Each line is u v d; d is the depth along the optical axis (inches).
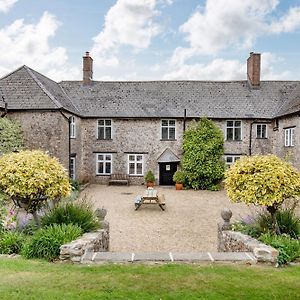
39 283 226.2
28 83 927.0
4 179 349.1
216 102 1129.4
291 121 936.9
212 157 1038.4
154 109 1107.3
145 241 487.8
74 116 1029.8
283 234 333.4
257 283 231.1
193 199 862.5
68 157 949.8
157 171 1115.3
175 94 1157.7
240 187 354.3
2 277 237.0
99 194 916.6
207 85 1195.3
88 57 1189.1
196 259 279.0
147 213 685.3
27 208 369.4
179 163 1106.7
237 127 1104.8
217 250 446.6
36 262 277.3
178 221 617.3
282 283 231.6
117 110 1105.4
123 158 1115.9
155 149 1108.5
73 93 1157.1
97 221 385.7
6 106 869.8
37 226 354.0
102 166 1125.1
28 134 887.7
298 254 290.5
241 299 204.8
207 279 237.1
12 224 368.2
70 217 358.3
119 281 231.6
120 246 460.8
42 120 885.2
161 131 1107.3
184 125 1095.0
